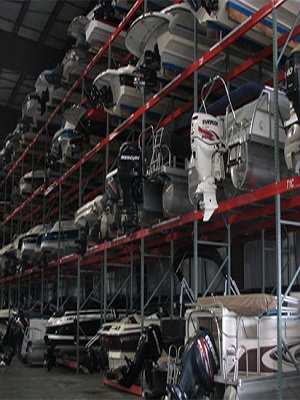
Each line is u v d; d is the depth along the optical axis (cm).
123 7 742
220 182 518
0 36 1227
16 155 1365
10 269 1411
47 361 873
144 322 668
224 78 606
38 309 1342
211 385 419
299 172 388
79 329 852
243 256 791
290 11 498
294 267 689
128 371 588
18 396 632
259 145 461
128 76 693
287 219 561
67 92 1007
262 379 417
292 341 460
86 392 648
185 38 586
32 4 1199
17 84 1545
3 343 1009
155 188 616
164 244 802
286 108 480
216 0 487
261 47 550
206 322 468
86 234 835
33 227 1343
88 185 1078
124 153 571
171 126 709
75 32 901
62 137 913
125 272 1120
